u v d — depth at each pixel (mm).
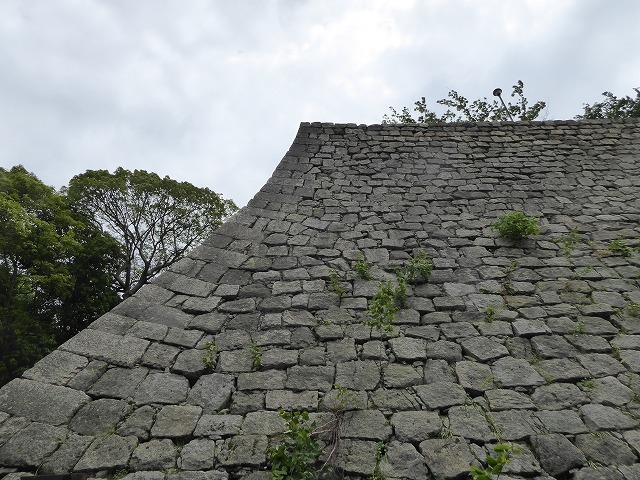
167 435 2844
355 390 3229
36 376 3047
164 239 19141
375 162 6383
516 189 5934
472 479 2656
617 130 7004
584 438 2875
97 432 2805
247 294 4176
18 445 2645
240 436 2867
